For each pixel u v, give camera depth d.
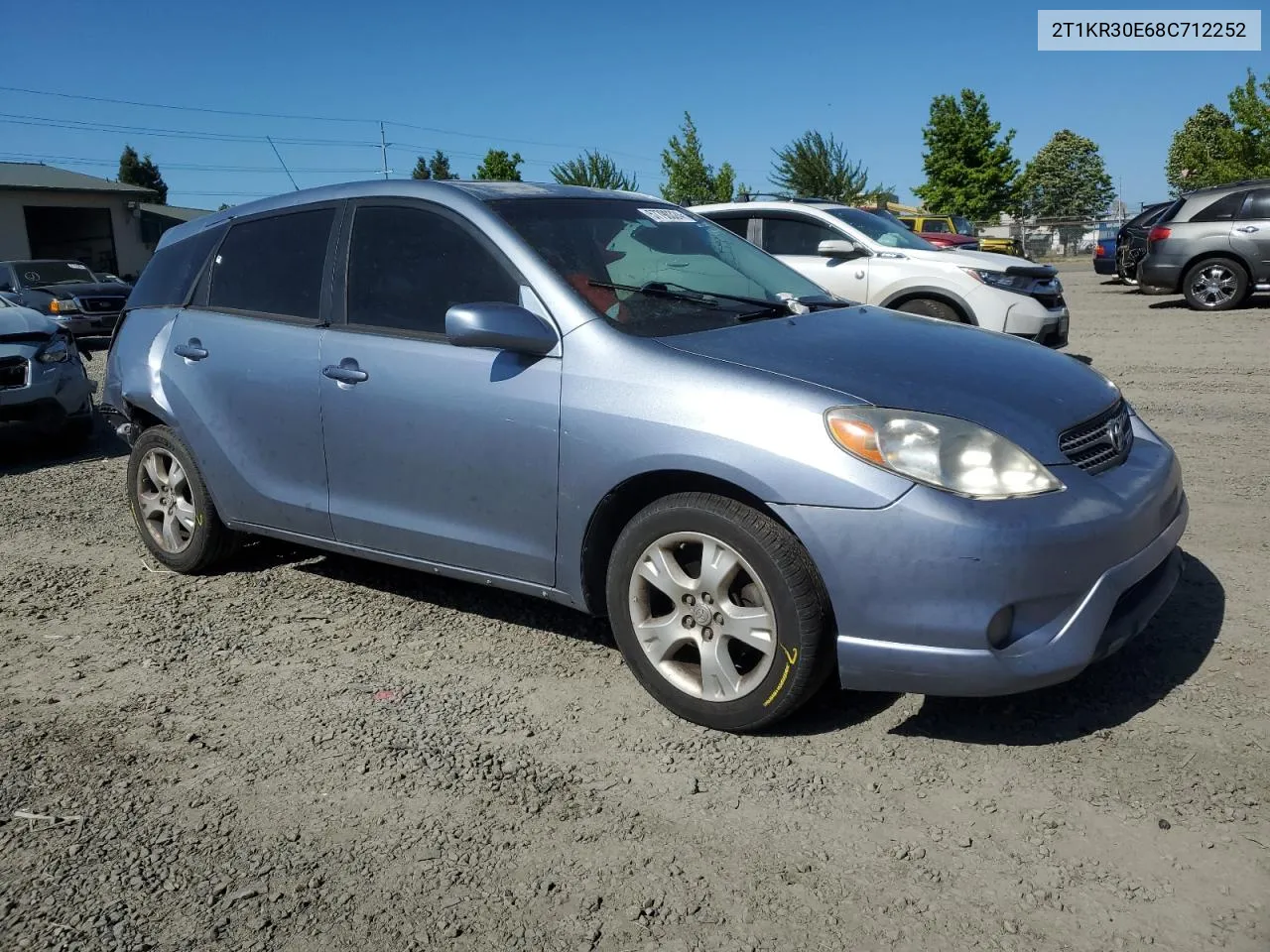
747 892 2.63
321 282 4.36
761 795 3.04
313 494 4.38
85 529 6.14
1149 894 2.53
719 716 3.36
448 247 4.00
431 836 2.92
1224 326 12.98
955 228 29.20
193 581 5.09
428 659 4.07
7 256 37.28
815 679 3.20
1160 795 2.92
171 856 2.87
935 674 3.00
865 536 3.00
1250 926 2.41
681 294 3.89
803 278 4.68
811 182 45.03
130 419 5.21
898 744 3.28
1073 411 3.35
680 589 3.38
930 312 9.35
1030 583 2.95
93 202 39.72
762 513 3.19
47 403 7.96
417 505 4.02
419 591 4.82
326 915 2.61
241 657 4.17
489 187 4.18
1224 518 5.24
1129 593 3.30
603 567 3.69
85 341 18.27
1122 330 13.03
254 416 4.51
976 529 2.92
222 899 2.68
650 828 2.91
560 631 4.29
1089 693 3.51
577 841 2.87
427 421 3.88
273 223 4.66
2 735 3.59
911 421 3.05
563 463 3.54
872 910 2.54
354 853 2.86
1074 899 2.53
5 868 2.84
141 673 4.06
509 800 3.08
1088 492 3.12
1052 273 9.52
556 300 3.66
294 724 3.59
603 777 3.18
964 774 3.09
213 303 4.83
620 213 4.35
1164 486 3.45
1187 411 7.90
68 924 2.60
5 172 39.34
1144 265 15.56
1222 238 14.74
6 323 8.02
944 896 2.57
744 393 3.22
